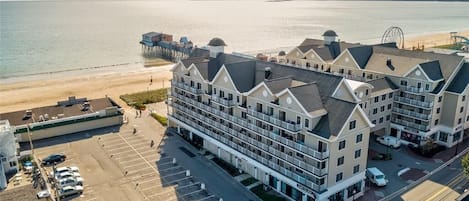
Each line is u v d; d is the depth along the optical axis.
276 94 56.56
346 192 56.03
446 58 77.06
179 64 78.31
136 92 116.25
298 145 52.91
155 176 63.66
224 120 67.25
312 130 52.50
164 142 77.56
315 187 51.78
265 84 57.75
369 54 88.12
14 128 74.19
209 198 57.31
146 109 99.12
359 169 56.91
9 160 62.78
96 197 57.34
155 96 110.44
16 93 116.56
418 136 74.25
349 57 86.25
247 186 60.66
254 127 60.16
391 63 81.25
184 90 76.62
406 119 75.88
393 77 77.69
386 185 60.94
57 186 58.88
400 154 71.94
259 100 59.66
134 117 92.69
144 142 77.62
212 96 69.38
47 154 71.88
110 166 67.06
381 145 75.25
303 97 53.88
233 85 64.50
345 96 57.66
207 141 72.94
